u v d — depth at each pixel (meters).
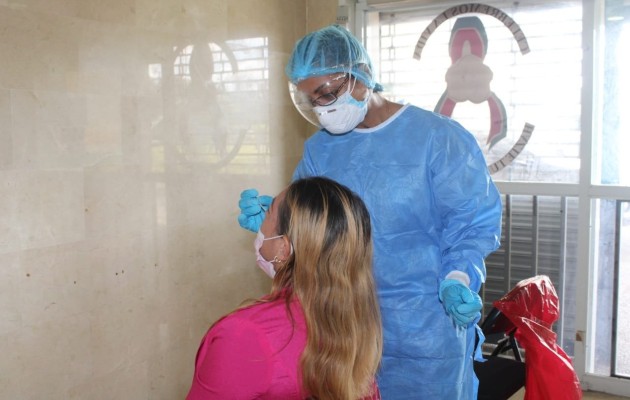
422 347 1.69
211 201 2.92
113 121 2.40
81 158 2.28
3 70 2.00
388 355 1.74
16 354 2.11
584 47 3.04
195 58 2.78
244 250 3.17
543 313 2.14
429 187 1.71
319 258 1.08
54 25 2.15
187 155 2.77
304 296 1.08
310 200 1.10
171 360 2.77
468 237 1.66
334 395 1.07
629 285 3.18
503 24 3.21
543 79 3.16
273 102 3.31
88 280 2.35
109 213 2.41
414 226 1.73
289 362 1.06
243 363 1.06
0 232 2.03
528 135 3.22
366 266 1.14
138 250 2.55
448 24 3.32
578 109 3.11
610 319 3.24
